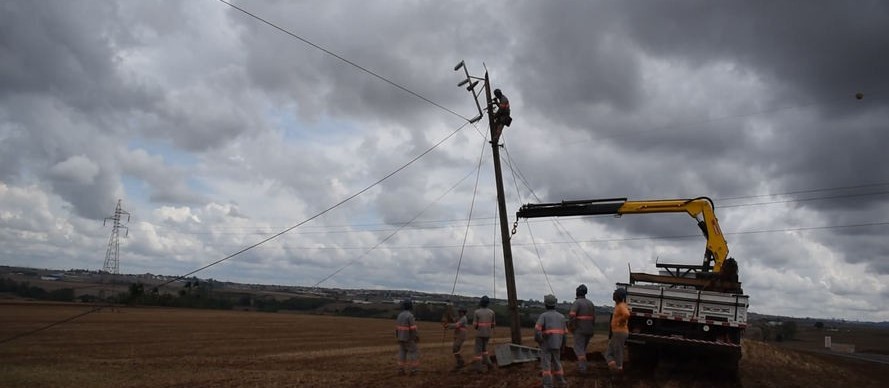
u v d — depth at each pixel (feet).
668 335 62.54
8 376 60.08
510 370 64.69
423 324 224.74
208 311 275.80
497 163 79.30
